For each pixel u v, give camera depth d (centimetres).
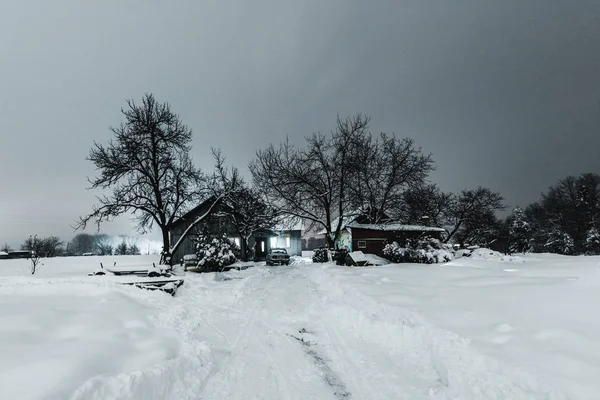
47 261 2884
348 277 1334
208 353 584
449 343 513
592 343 414
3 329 492
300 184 3253
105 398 354
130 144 2384
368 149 3350
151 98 2544
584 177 5306
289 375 525
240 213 3136
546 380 360
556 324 491
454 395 425
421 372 516
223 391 468
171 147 2594
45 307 654
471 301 688
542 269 1125
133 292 976
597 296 564
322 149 3350
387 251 2631
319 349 643
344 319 822
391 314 722
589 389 328
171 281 1239
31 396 307
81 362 398
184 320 797
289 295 1202
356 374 525
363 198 3356
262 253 3938
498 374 410
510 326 515
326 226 3262
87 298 789
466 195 4022
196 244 2464
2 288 901
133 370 446
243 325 817
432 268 1477
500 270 1186
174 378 459
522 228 4641
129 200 2334
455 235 4069
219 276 1838
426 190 3994
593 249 4519
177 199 2512
